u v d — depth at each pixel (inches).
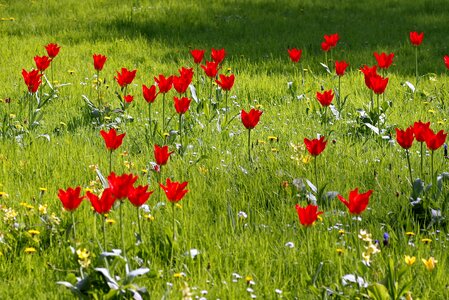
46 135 339.3
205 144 343.0
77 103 439.8
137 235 219.1
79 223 236.7
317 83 482.3
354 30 716.7
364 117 365.7
